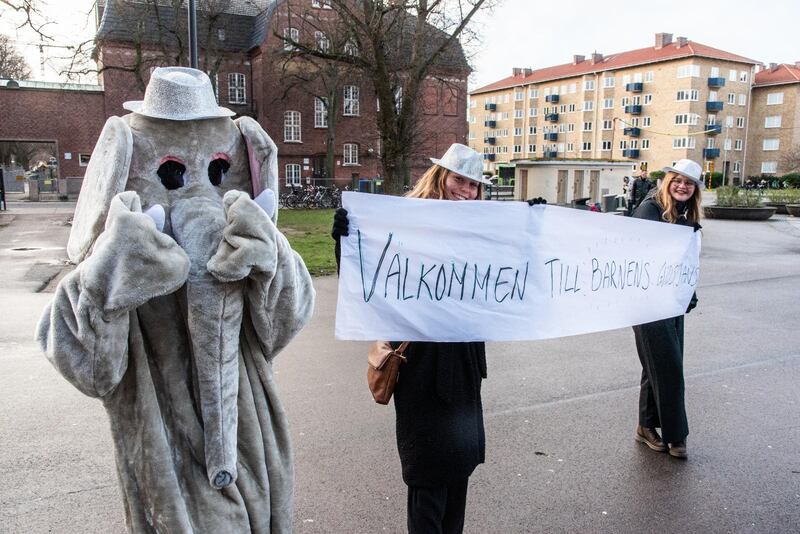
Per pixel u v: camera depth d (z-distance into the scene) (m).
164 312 2.10
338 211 2.83
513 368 6.51
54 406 5.14
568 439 4.75
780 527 3.60
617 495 3.92
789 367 6.68
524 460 4.39
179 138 2.19
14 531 3.33
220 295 2.06
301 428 4.82
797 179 62.81
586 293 3.74
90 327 1.87
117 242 1.85
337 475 4.08
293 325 2.26
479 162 3.15
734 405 5.54
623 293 3.97
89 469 4.05
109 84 38.47
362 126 45.38
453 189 3.18
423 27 21.41
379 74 21.61
